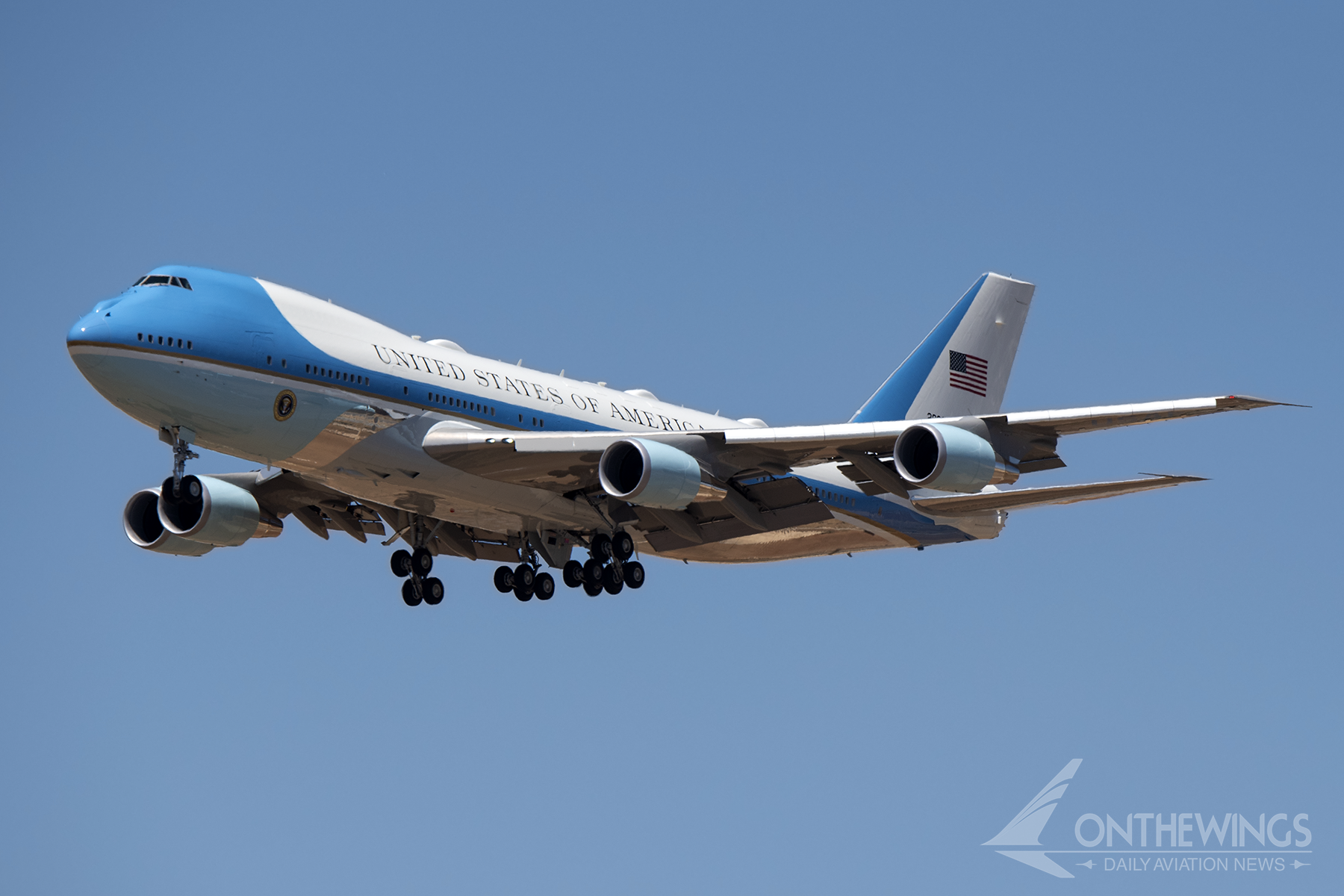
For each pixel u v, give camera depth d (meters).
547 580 103.25
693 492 81.12
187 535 87.81
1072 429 82.00
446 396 84.94
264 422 77.62
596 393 97.00
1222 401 74.12
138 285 76.50
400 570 101.00
